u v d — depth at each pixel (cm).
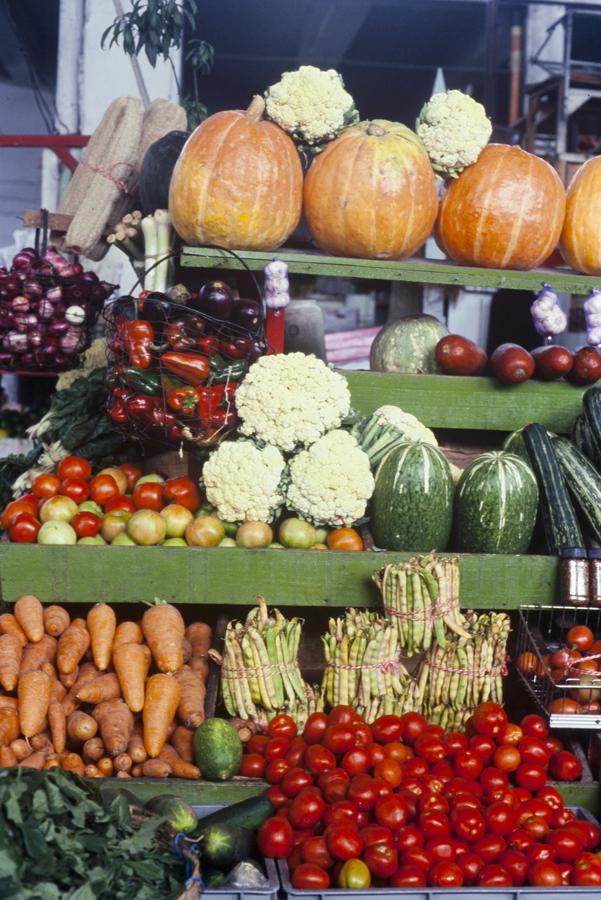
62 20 744
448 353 380
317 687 319
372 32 1300
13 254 714
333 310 995
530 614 357
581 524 354
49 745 287
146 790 279
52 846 217
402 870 243
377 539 341
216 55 1422
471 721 304
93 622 317
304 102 355
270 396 340
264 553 322
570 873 251
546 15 1031
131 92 714
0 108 1196
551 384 383
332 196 358
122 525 337
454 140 367
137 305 346
